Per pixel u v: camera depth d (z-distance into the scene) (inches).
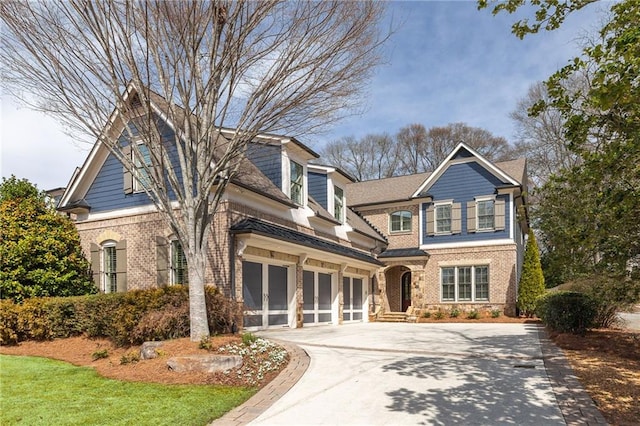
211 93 375.9
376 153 1914.4
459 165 998.4
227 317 454.3
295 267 661.3
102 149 650.2
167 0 334.3
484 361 363.9
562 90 242.2
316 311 732.0
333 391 275.0
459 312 944.9
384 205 1083.3
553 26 238.5
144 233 603.5
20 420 224.7
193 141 418.3
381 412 235.6
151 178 379.9
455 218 986.7
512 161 1062.4
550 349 424.8
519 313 904.3
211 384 294.4
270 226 602.2
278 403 252.5
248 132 388.8
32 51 338.6
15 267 546.3
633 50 186.5
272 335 543.5
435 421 221.6
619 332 515.8
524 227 1190.3
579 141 242.5
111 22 333.7
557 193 386.3
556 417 224.8
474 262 957.2
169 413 233.5
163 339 403.9
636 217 274.5
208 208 404.2
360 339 513.0
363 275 936.9
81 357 413.1
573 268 374.9
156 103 418.6
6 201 579.8
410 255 983.6
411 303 999.0
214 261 535.8
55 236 582.6
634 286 372.2
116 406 246.8
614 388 275.1
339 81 380.2
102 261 639.8
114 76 348.8
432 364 351.9
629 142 222.4
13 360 405.7
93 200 660.1
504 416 227.5
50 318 495.5
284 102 376.8
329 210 819.4
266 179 671.1
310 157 746.2
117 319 420.5
